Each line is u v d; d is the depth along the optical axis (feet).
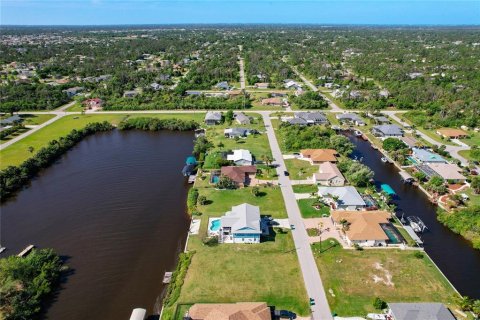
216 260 217.15
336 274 205.26
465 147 395.96
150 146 422.41
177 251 235.40
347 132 457.68
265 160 351.67
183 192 312.09
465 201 282.56
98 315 186.09
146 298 196.95
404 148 381.60
